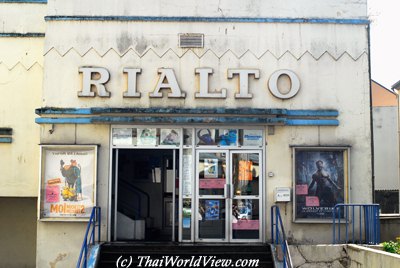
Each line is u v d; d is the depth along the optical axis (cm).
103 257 1198
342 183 1301
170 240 1366
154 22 1322
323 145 1300
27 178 1389
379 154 3038
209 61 1316
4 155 1396
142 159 1507
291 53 1320
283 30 1326
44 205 1277
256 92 1309
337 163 1307
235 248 1216
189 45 1316
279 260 1170
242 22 1323
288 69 1315
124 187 1497
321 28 1328
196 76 1311
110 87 1305
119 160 1505
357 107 1313
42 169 1282
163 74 1302
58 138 1297
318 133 1306
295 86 1305
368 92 1318
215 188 1310
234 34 1323
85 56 1311
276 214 1255
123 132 1311
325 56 1323
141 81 1309
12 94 1411
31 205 1583
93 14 1323
